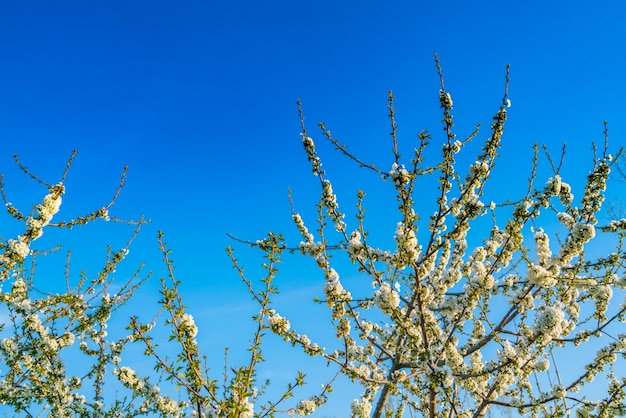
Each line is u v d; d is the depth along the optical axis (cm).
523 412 789
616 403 753
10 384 738
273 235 608
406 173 634
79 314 809
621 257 730
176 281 568
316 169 714
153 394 754
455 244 847
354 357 802
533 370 824
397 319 691
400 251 668
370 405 790
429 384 707
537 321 703
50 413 756
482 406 816
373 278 714
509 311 798
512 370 773
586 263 754
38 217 677
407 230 655
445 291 810
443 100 625
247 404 572
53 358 775
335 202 736
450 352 732
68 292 841
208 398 560
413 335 694
